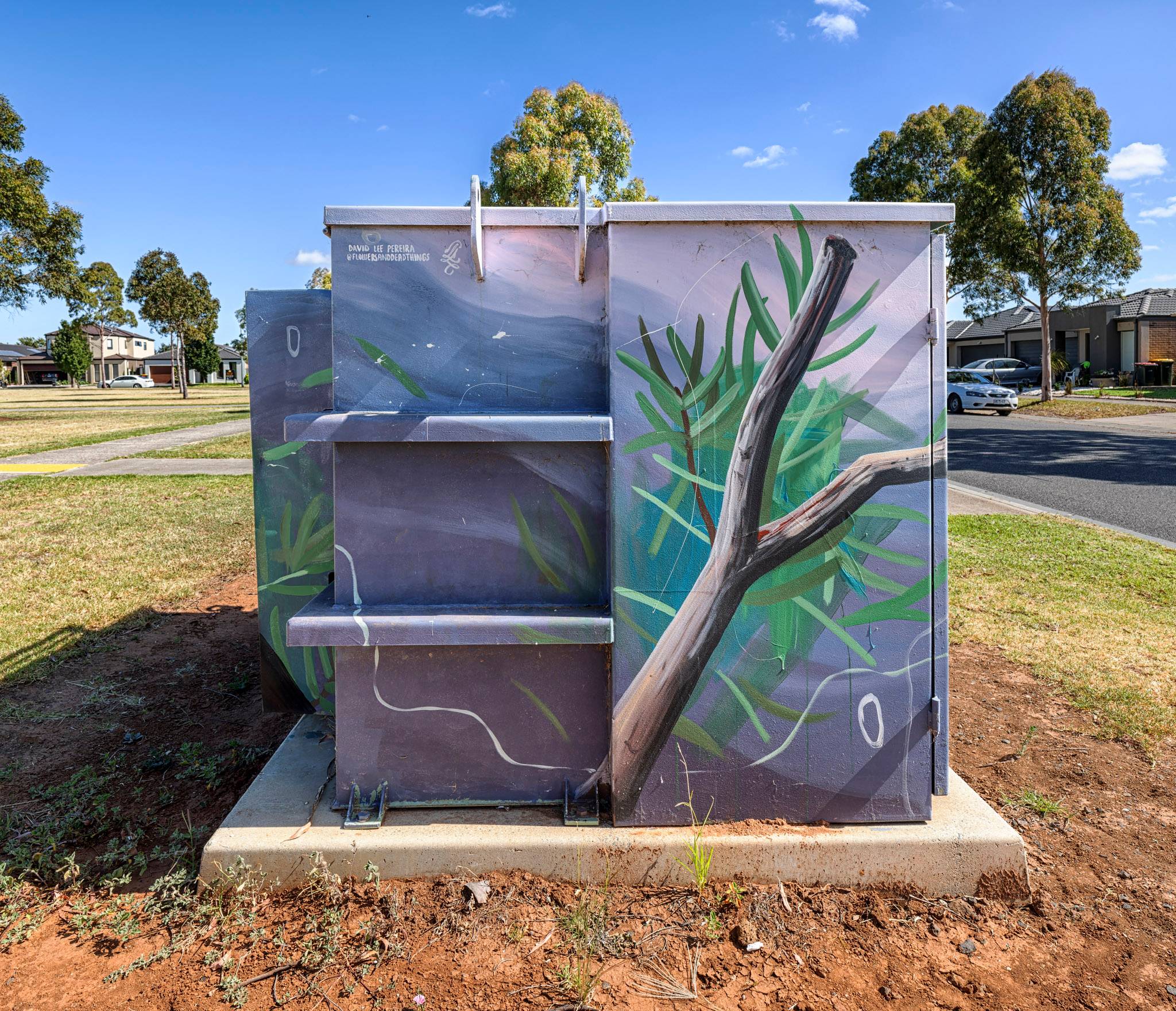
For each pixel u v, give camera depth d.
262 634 3.87
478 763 3.03
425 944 2.56
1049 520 10.02
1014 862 2.91
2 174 27.73
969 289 28.81
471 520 2.98
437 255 2.96
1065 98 24.94
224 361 110.31
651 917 2.71
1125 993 2.46
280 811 3.03
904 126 33.75
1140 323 39.22
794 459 2.91
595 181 20.52
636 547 2.88
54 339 90.00
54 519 9.83
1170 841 3.29
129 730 4.27
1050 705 4.66
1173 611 6.40
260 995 2.38
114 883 2.91
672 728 2.93
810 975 2.50
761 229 2.85
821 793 2.99
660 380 2.85
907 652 2.98
